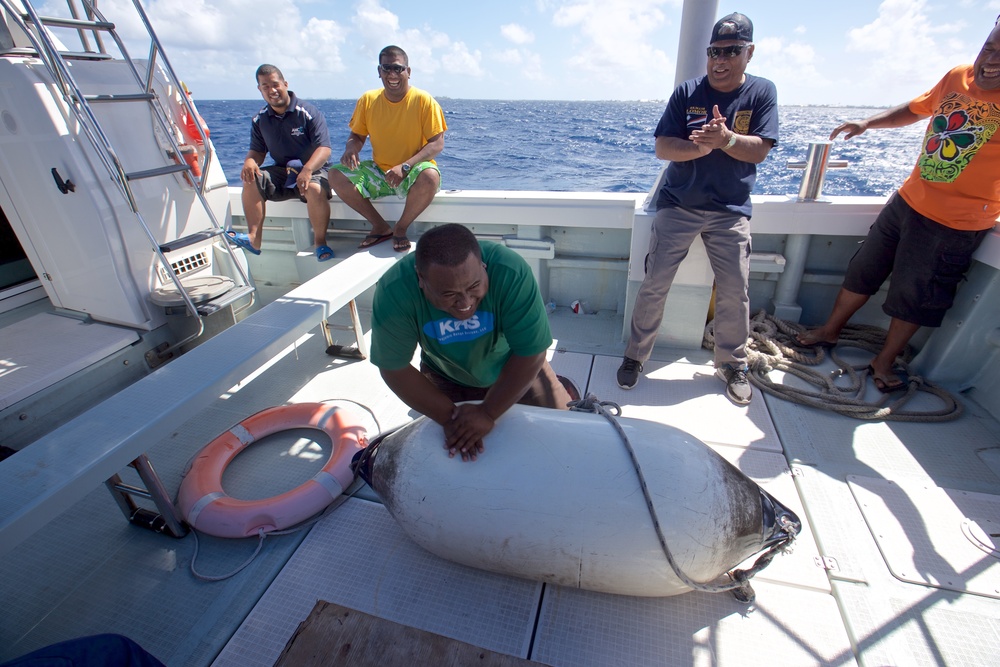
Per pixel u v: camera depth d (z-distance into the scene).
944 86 2.44
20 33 2.62
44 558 1.98
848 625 1.64
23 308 3.29
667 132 2.67
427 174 3.44
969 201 2.33
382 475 1.75
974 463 2.29
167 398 1.96
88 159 2.58
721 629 1.64
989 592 1.73
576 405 1.91
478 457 1.60
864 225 2.95
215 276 3.31
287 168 3.88
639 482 1.48
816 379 2.85
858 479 2.21
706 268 3.00
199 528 2.02
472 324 1.61
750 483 1.63
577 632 1.65
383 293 1.52
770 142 2.50
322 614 1.34
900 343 2.73
